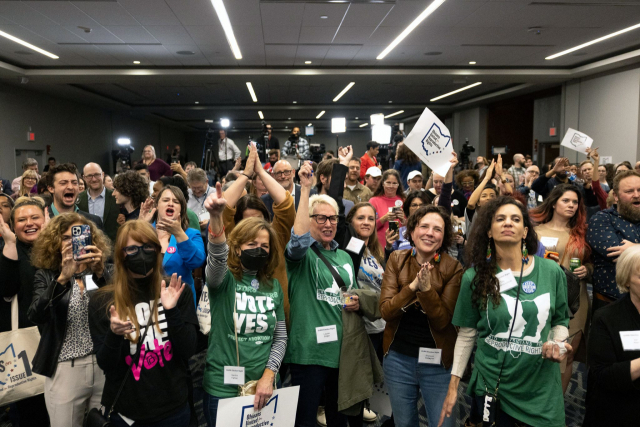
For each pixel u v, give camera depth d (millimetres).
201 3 7707
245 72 12984
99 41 10000
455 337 2338
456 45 10617
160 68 12820
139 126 23984
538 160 15797
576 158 13547
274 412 2162
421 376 2348
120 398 1895
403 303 2268
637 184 3049
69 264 2176
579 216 3217
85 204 4930
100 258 2227
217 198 2061
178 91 16188
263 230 2221
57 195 3875
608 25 9125
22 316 2646
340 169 3535
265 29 9242
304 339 2447
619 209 3154
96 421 1876
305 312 2490
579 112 13477
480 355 2115
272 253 2262
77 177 4039
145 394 1909
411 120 26062
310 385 2445
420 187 5785
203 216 5039
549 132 15125
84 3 7668
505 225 2025
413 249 2516
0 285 2572
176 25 8914
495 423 2066
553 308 2021
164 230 2812
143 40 9945
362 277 3006
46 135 15461
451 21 8805
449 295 2320
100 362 1822
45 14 8188
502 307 2021
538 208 3402
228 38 9898
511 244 2066
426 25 9055
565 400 3424
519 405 2000
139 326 1925
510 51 11227
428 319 2311
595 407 2012
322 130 31484
